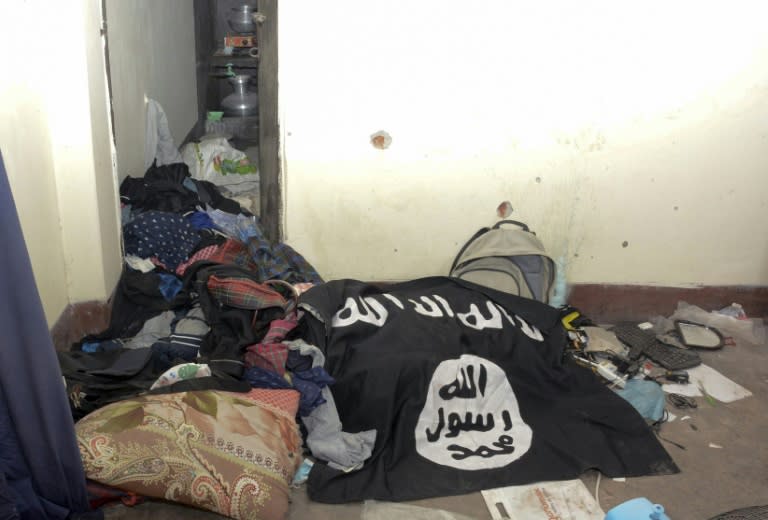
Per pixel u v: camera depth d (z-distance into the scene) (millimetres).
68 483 1576
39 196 2119
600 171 2760
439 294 2510
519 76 2586
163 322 2447
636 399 2322
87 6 2260
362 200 2717
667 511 1878
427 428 2100
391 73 2531
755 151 2795
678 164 2783
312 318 2230
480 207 2775
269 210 2771
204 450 1684
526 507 1854
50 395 1439
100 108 2420
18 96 1957
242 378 2057
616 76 2621
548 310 2492
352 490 1873
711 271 2990
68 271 2387
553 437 2109
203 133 5516
